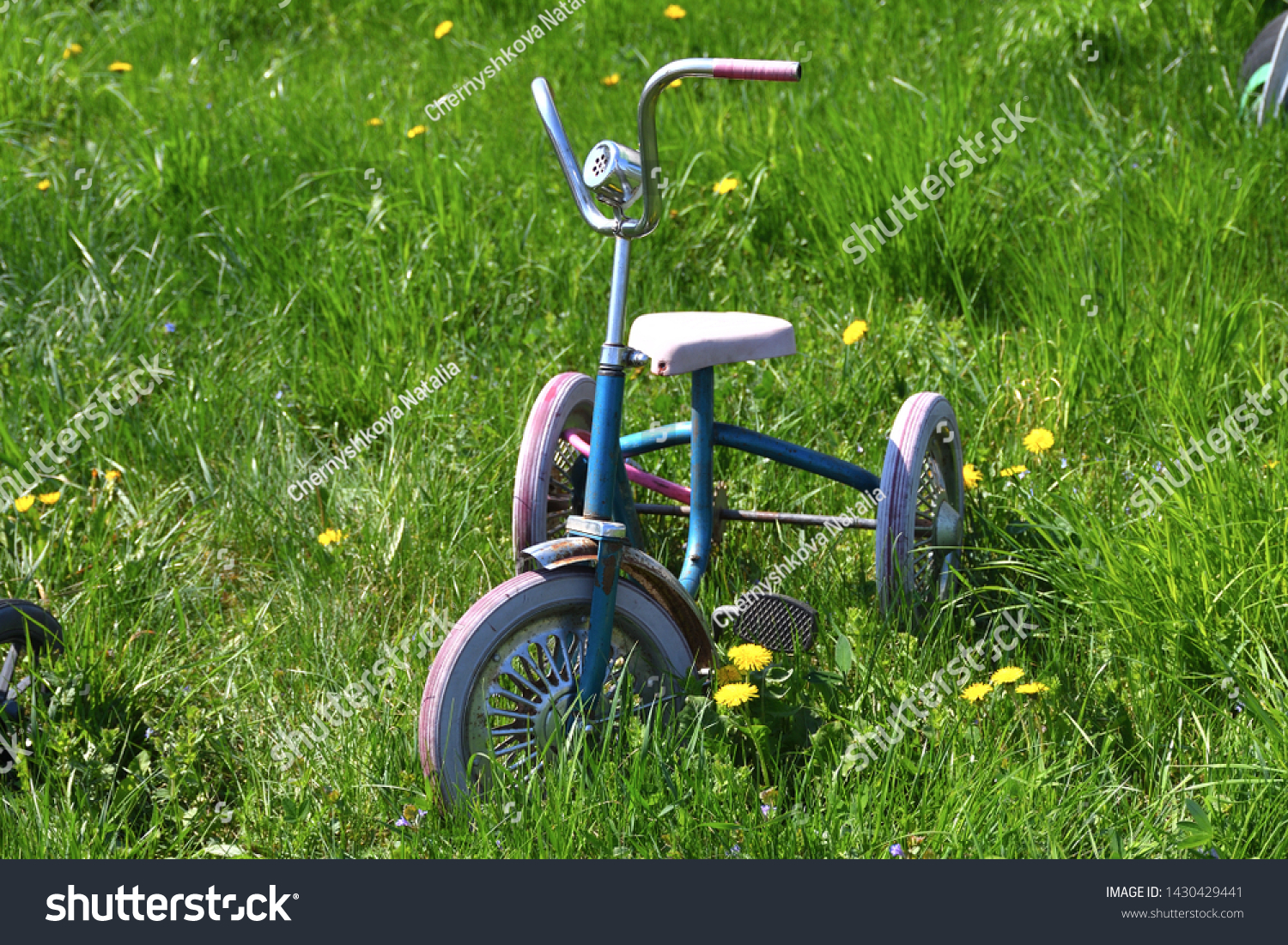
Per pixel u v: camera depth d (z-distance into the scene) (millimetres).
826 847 2607
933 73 7312
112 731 2984
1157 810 2766
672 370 3178
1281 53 6320
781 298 5492
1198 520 3395
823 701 2998
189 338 5273
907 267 5363
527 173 6348
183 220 6035
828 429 4363
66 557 3945
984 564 3799
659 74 2490
